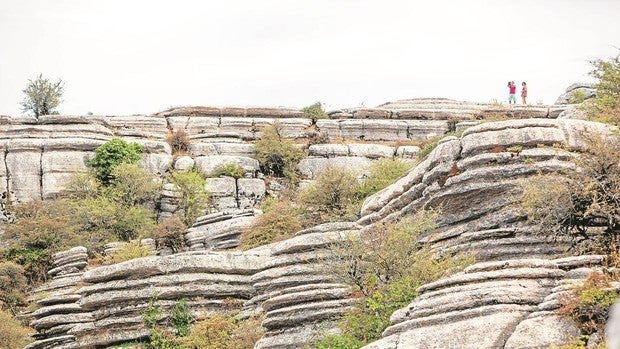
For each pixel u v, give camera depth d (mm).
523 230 29453
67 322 41844
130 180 64562
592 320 20344
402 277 28938
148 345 39844
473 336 21422
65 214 62250
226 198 66875
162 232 55406
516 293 22125
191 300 40594
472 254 29734
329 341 28984
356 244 31016
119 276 41438
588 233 27391
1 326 44594
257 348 32844
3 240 59656
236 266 41188
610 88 38250
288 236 48156
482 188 31078
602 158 26125
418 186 34062
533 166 30406
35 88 82500
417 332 22391
